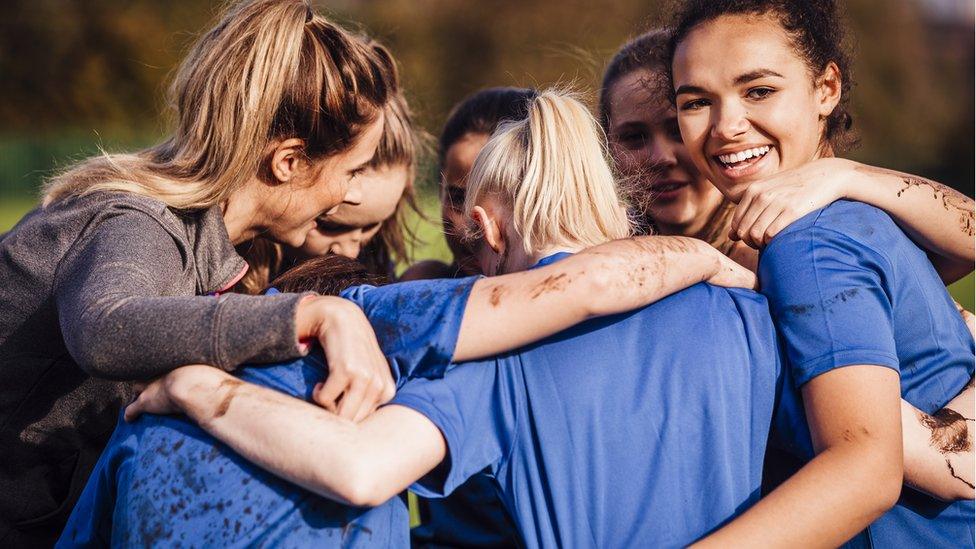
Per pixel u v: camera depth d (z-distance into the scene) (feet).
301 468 5.22
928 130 97.35
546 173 6.36
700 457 5.86
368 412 5.51
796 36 7.36
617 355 5.91
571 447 5.72
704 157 7.68
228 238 7.81
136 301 5.96
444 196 10.33
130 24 95.76
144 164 7.73
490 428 5.76
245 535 5.40
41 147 87.97
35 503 7.46
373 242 10.79
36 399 7.34
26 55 95.96
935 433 6.39
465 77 93.09
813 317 6.19
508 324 5.65
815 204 6.74
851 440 5.88
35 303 7.02
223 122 7.55
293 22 7.72
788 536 5.64
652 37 9.52
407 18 93.56
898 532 6.59
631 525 5.69
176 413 5.82
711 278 6.45
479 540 6.06
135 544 5.54
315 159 7.93
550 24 92.63
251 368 5.86
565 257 6.13
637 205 8.97
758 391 6.15
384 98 8.30
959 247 7.10
